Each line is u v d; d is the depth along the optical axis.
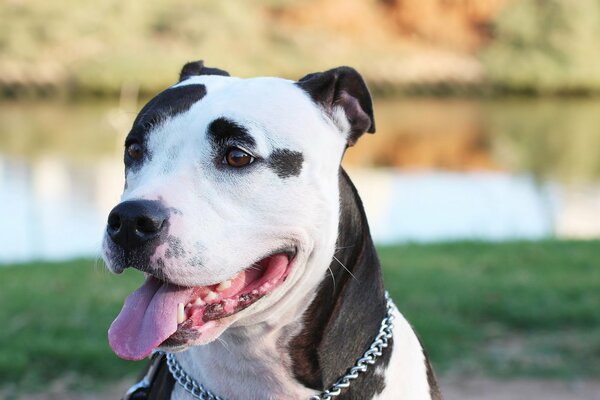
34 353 6.26
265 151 2.98
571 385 6.08
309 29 49.66
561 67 48.16
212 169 2.97
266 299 2.98
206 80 3.19
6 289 8.01
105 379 6.10
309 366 3.07
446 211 17.59
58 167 23.23
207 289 2.96
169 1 43.84
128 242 2.84
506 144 30.20
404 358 3.20
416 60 49.16
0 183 20.66
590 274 8.44
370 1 52.19
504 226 15.95
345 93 3.24
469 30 52.09
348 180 3.30
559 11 48.62
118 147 27.52
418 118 37.72
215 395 3.14
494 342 6.79
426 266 8.76
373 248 3.31
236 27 44.31
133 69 40.16
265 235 2.98
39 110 36.56
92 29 42.22
